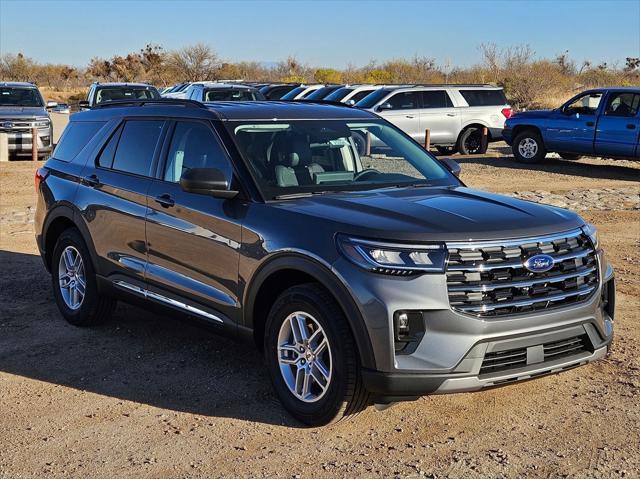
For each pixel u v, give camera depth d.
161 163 5.86
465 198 5.07
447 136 21.83
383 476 4.11
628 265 8.77
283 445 4.48
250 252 4.91
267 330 4.87
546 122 19.30
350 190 5.27
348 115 6.06
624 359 5.78
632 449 4.39
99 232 6.29
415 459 4.29
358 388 4.40
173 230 5.54
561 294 4.50
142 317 7.00
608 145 18.09
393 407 4.97
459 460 4.27
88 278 6.49
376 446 4.45
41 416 4.93
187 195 5.48
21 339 6.41
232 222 5.05
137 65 69.00
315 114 5.92
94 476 4.16
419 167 5.86
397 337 4.22
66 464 4.30
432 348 4.21
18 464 4.30
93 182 6.40
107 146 6.48
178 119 5.88
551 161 20.69
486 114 22.11
